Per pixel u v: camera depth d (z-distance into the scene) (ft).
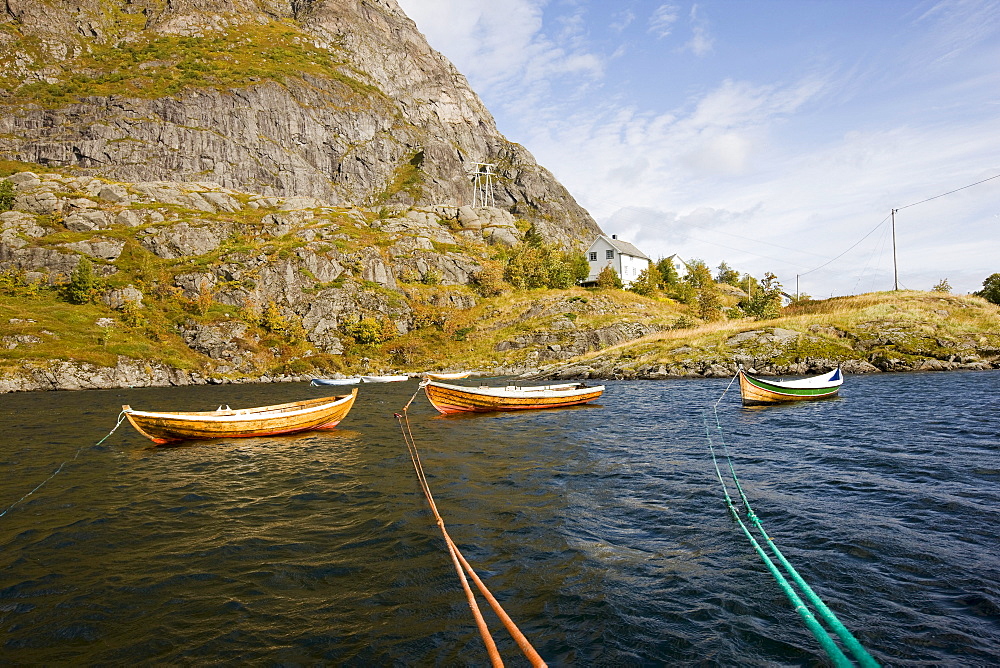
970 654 16.75
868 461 43.57
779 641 17.97
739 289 372.17
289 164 403.13
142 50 444.14
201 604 22.08
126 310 206.59
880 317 153.17
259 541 29.45
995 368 121.49
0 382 151.12
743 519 30.76
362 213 358.43
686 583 22.61
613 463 47.24
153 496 39.60
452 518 32.55
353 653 18.04
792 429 61.00
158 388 169.27
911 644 17.38
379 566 25.50
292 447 59.57
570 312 236.84
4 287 209.26
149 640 19.30
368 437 65.72
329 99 471.21
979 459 42.75
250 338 218.38
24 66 392.47
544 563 25.25
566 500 35.99
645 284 296.10
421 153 497.46
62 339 181.06
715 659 16.97
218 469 48.78
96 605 22.21
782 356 139.23
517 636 16.53
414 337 240.12
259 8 577.43
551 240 447.42
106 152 342.44
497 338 227.20
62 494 40.50
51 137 347.36
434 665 17.21
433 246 317.01
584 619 19.81
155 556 27.58
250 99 405.39
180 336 209.87
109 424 82.12
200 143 367.66
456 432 68.54
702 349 151.74
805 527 28.84
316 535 30.19
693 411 81.00
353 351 225.35
